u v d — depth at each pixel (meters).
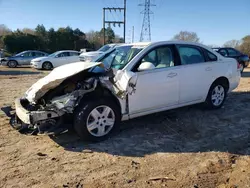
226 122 5.39
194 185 3.15
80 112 4.16
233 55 15.20
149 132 4.82
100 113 4.34
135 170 3.49
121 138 4.53
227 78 6.19
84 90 4.12
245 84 10.56
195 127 5.05
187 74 5.30
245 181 3.22
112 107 4.41
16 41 41.47
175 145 4.28
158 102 4.94
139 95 4.65
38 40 45.06
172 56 5.18
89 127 4.25
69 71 4.47
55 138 4.52
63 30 49.94
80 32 54.81
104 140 4.42
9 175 3.33
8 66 21.89
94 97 4.32
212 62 5.86
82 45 51.16
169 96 5.08
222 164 3.65
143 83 4.64
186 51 5.46
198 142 4.40
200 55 5.72
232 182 3.21
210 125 5.21
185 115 5.79
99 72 4.52
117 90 4.29
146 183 3.19
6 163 3.64
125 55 4.97
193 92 5.51
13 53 41.19
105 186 3.12
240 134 4.76
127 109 4.61
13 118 4.90
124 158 3.82
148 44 4.99
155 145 4.27
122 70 4.48
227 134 4.75
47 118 3.99
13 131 4.83
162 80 4.90
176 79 5.11
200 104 6.26
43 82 4.64
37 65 18.98
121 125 5.15
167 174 3.39
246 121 5.46
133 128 5.00
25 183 3.16
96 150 4.07
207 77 5.74
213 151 4.06
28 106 4.42
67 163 3.66
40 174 3.37
